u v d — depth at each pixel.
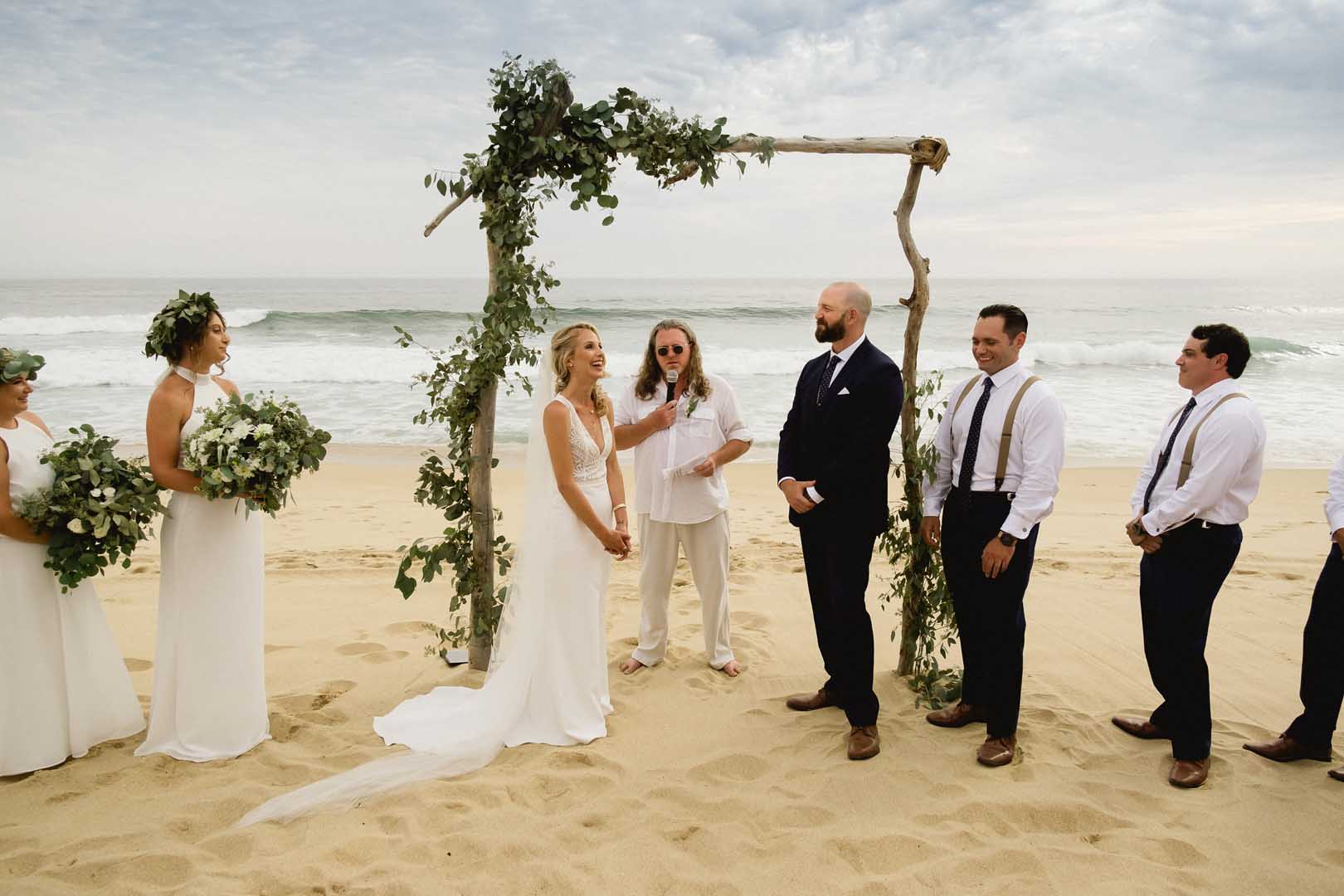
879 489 3.58
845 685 3.63
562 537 3.75
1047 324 37.28
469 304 49.41
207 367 3.41
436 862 2.77
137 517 3.44
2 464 3.14
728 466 11.07
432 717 3.85
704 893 2.64
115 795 3.18
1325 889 2.65
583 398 3.79
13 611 3.24
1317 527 7.82
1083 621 5.36
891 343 28.89
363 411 14.06
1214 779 3.36
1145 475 3.60
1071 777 3.39
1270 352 24.27
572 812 3.10
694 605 5.75
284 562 6.59
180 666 3.45
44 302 48.34
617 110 4.05
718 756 3.54
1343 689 3.39
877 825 3.02
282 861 2.76
